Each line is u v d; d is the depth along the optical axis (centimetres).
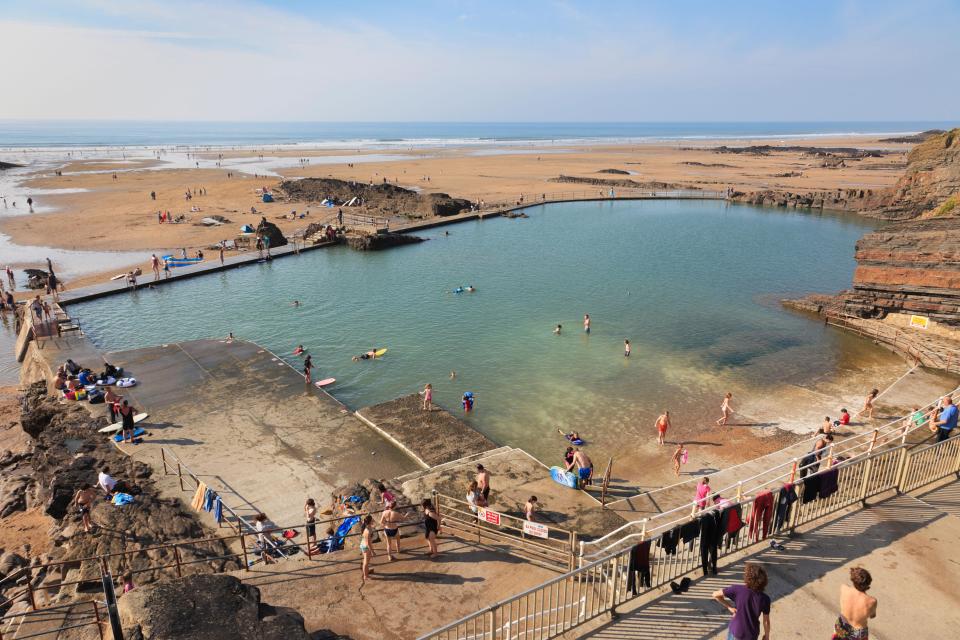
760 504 1323
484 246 7300
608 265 6350
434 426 2888
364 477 2495
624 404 3206
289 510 2242
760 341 4150
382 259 6638
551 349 4003
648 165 18225
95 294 5059
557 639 1121
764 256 6769
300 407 3109
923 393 3084
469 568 1441
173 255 6525
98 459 2502
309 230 7488
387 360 3831
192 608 1028
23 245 6969
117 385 3266
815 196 10288
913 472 1575
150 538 1862
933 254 3862
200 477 2425
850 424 2803
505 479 2283
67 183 12631
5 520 2272
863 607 904
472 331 4356
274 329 4406
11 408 3447
